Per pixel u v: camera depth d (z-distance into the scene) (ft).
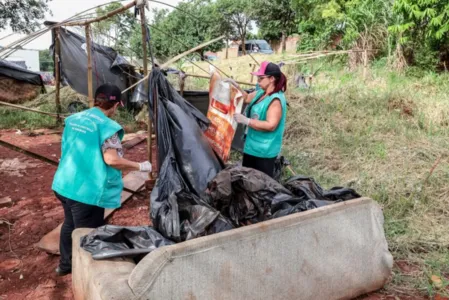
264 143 11.78
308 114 26.09
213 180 10.23
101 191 9.75
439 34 36.42
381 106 27.14
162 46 80.64
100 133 9.62
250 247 8.02
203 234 8.65
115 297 6.87
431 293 9.97
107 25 32.09
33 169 20.68
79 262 8.55
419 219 13.56
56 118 31.76
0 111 34.71
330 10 57.31
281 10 99.30
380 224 9.89
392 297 10.00
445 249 11.90
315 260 8.87
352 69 45.39
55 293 10.29
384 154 19.33
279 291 8.50
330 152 20.61
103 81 33.50
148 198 16.39
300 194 10.61
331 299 9.34
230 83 11.85
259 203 9.91
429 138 21.52
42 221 14.51
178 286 7.34
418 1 37.14
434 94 30.40
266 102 11.43
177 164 11.12
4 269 11.53
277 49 110.42
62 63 32.58
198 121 12.47
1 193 17.34
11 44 17.76
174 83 38.88
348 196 10.43
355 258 9.50
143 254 8.21
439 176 16.61
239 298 8.02
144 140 27.55
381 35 45.29
